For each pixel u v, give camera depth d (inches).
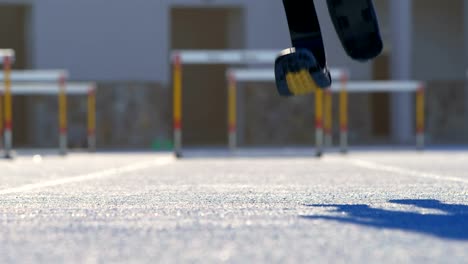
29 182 330.3
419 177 348.8
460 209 191.2
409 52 1024.9
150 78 988.6
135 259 115.3
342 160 565.3
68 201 221.6
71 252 123.6
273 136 1022.4
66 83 967.6
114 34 979.3
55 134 967.6
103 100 976.9
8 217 177.6
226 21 1107.9
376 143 1024.2
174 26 1099.3
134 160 600.1
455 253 118.6
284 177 356.2
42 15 959.6
